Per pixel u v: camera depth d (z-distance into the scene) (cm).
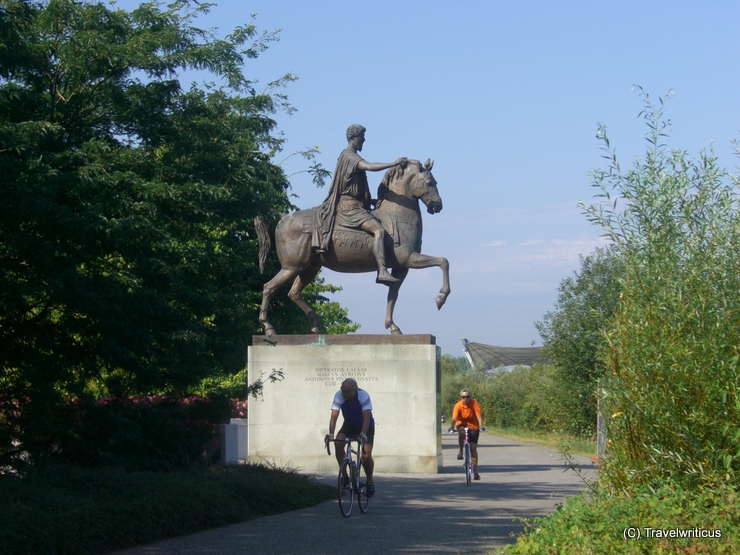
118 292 1123
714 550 606
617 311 804
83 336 1166
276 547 870
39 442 1125
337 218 1808
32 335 1146
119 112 1460
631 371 753
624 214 805
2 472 1056
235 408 2317
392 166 1791
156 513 927
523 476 1764
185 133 1590
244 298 2162
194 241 1950
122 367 1194
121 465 1120
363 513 1146
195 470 1205
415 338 1797
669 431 727
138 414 1262
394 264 1791
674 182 790
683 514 668
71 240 1120
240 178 1703
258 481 1207
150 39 1578
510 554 673
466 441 1591
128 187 1389
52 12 1493
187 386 1283
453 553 838
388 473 1769
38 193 1045
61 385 1169
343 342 1816
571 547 638
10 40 1242
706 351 715
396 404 1788
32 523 761
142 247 1253
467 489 1487
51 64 1434
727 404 703
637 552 612
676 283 751
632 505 698
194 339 1248
